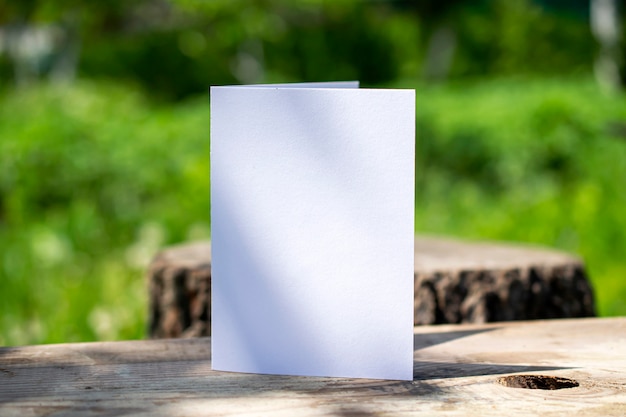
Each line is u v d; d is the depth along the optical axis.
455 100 7.12
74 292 3.53
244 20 9.42
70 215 4.48
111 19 10.02
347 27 11.82
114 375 1.15
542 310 2.20
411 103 1.09
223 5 9.05
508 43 12.38
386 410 1.00
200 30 10.26
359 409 1.01
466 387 1.10
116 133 5.43
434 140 6.02
